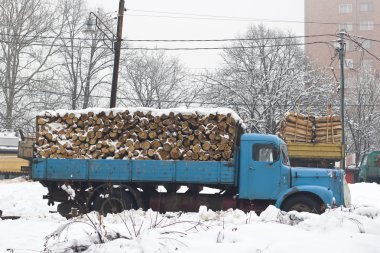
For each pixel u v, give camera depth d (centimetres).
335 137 2820
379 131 5528
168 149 1386
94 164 1386
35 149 1440
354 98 5634
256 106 4447
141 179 1364
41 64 4684
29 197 1848
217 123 1379
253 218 902
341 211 853
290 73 4547
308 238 663
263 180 1343
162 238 611
